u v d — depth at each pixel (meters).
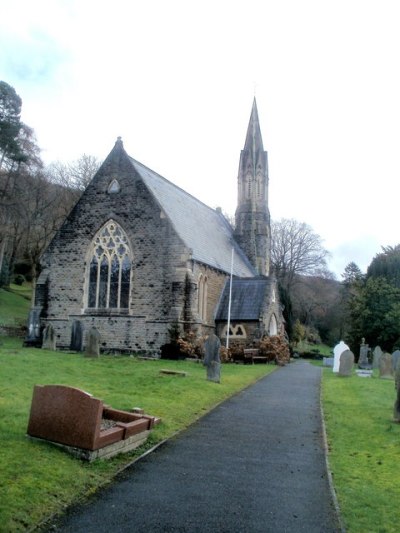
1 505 6.57
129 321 30.83
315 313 80.50
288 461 10.04
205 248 35.75
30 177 54.34
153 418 10.85
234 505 7.63
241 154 51.28
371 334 45.91
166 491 8.01
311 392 19.58
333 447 11.19
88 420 8.70
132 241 31.47
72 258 32.78
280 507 7.65
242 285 36.47
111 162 32.78
